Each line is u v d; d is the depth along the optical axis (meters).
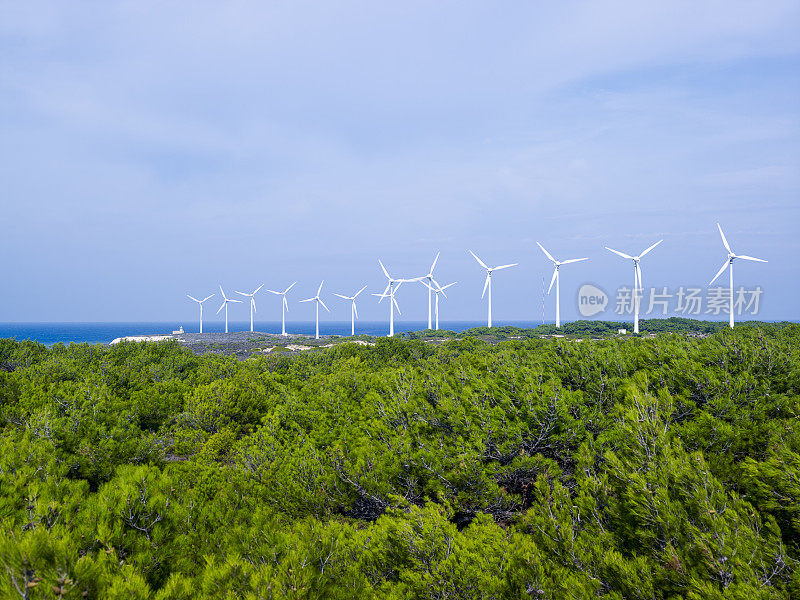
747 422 7.64
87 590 4.27
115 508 5.82
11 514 5.68
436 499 8.63
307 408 12.89
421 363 18.36
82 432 10.35
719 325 66.81
